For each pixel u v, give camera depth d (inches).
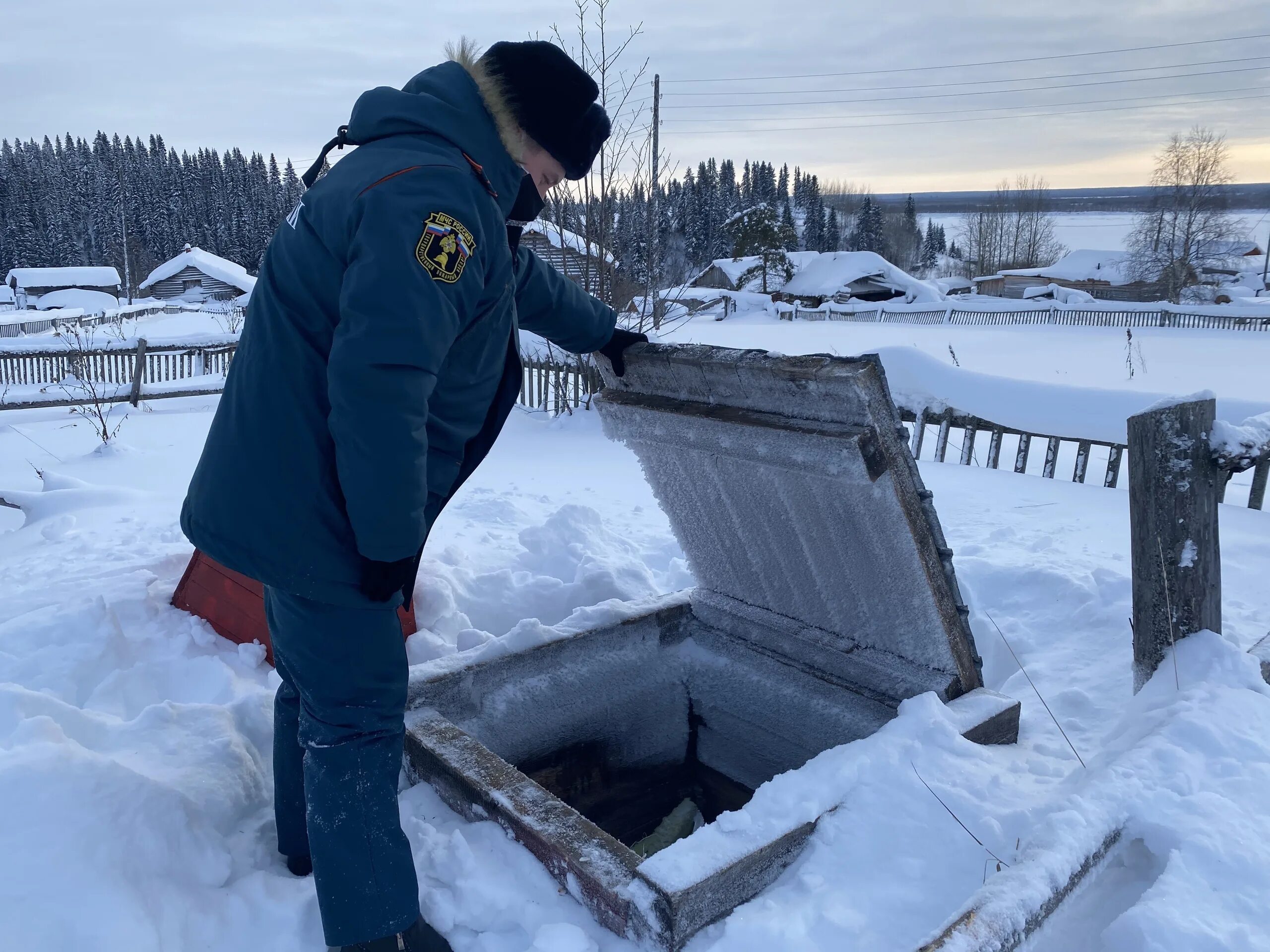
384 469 51.2
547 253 384.8
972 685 85.1
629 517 202.7
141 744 79.0
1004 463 273.3
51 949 53.6
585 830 63.4
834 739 93.7
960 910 51.3
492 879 63.1
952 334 1107.9
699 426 85.1
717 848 58.9
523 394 398.9
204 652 104.3
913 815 65.2
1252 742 68.2
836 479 73.7
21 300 1670.8
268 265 58.7
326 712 59.0
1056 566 149.6
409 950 58.4
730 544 102.2
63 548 149.0
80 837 59.9
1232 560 152.4
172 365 522.9
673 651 110.2
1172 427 83.4
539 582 133.9
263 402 56.2
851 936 55.2
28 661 97.2
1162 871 58.6
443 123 58.3
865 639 93.2
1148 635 87.4
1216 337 1017.5
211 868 65.2
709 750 109.9
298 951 59.9
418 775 78.0
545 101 60.7
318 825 57.9
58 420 418.6
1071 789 66.8
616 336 91.9
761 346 908.6
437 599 120.2
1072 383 565.6
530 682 94.2
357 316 50.5
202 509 57.5
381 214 52.0
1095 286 2128.4
